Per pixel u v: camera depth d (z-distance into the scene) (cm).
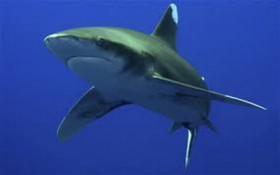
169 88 513
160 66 539
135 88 508
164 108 565
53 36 417
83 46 430
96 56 448
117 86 501
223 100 517
